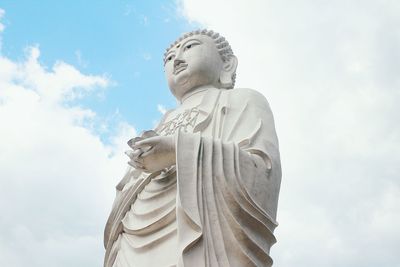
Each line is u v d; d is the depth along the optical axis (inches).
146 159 442.6
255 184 434.0
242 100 504.1
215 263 395.5
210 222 408.2
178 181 414.0
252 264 408.2
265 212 430.3
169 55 562.9
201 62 542.6
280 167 467.2
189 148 430.6
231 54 574.9
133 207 474.0
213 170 424.5
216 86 554.9
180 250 392.5
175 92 554.6
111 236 480.1
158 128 526.9
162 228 444.1
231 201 418.6
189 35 566.3
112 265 471.2
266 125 483.5
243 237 411.8
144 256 438.0
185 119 503.8
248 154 442.9
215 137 476.1
